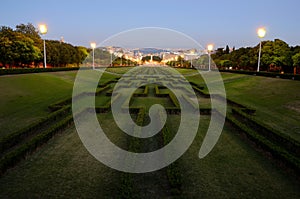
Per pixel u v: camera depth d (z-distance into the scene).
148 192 5.84
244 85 26.05
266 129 10.14
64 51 58.47
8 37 39.31
